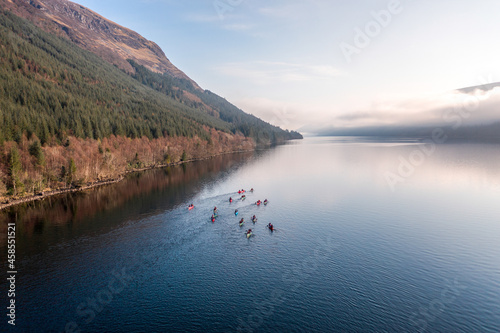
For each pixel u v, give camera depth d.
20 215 87.69
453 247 66.38
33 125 135.38
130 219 84.69
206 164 199.12
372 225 80.06
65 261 59.50
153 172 165.62
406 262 59.66
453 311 44.41
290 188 124.12
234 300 47.28
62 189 117.75
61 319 42.50
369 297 47.97
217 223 81.44
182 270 56.31
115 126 189.12
